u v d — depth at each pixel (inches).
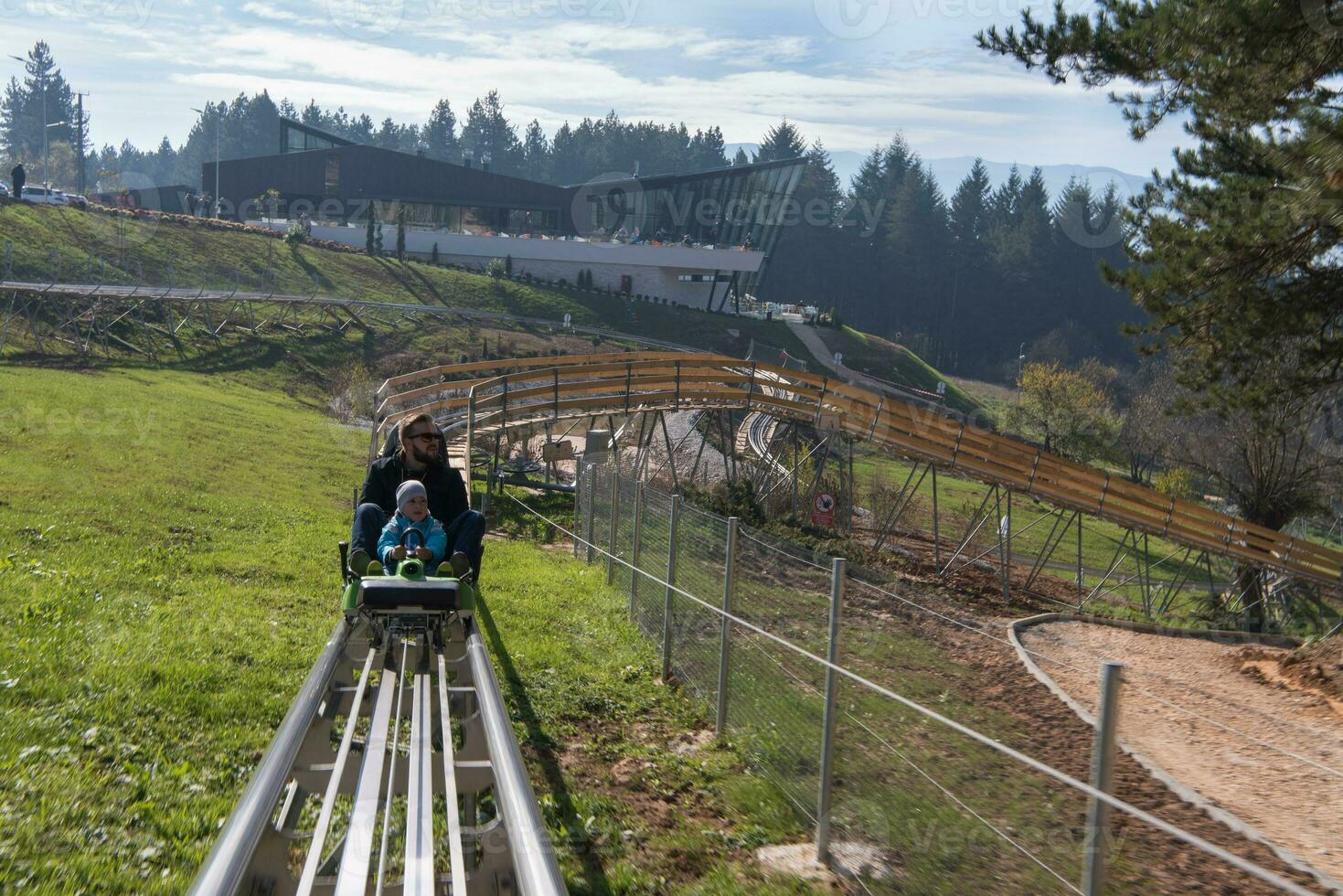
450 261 3634.4
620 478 531.2
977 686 309.0
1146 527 1065.5
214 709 279.0
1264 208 593.6
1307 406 772.0
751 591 311.7
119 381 1362.0
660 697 350.9
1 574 394.3
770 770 274.8
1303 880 190.2
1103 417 2596.0
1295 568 1103.6
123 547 498.0
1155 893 168.4
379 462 331.9
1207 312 666.2
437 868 164.4
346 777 191.5
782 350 3316.9
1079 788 152.2
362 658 245.1
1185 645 568.7
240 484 799.7
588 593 514.0
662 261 3676.2
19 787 213.6
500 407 1123.3
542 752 288.5
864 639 314.2
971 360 5462.6
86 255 2347.4
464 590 258.1
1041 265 5374.0
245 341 2010.3
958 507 1861.5
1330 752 320.2
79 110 4569.4
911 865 202.8
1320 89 558.3
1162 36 568.1
